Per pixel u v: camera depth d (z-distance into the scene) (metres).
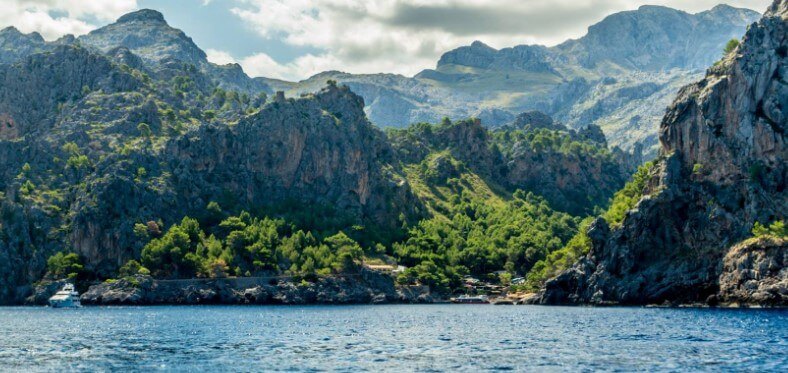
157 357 150.25
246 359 147.38
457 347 165.25
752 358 144.12
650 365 137.12
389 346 167.75
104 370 134.12
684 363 138.88
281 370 134.00
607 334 191.25
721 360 142.00
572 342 173.50
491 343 172.88
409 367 137.00
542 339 181.00
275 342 176.62
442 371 132.38
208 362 143.25
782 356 146.50
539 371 131.75
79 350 161.25
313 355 152.88
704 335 185.50
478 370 133.25
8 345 170.25
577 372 130.38
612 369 133.25
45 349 163.00
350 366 138.25
